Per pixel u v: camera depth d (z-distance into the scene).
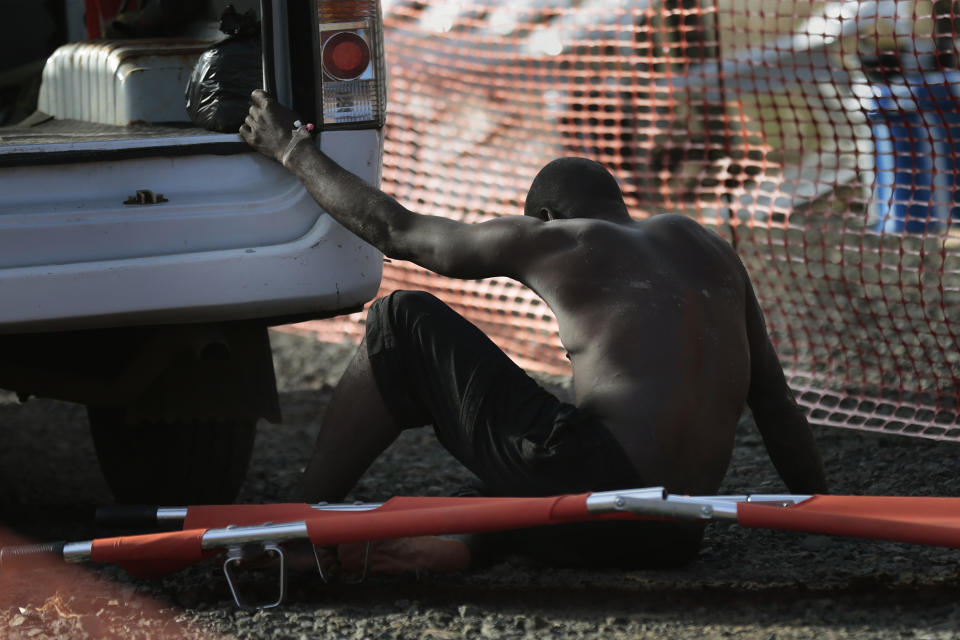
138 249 12.22
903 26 32.69
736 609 10.83
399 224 11.93
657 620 10.62
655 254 11.50
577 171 12.09
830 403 20.42
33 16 20.72
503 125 29.69
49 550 10.80
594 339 11.14
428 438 19.45
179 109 15.73
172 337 12.77
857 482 16.02
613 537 11.40
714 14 27.61
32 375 13.52
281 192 12.76
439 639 10.29
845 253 29.94
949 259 29.34
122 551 10.74
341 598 11.34
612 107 32.72
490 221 11.65
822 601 10.94
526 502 10.21
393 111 30.12
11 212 11.98
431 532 10.34
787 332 24.67
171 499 15.02
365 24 13.02
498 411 11.27
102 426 14.80
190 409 13.84
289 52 12.83
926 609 10.70
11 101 20.34
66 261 12.03
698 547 12.03
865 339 23.81
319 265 12.63
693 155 32.59
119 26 18.45
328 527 10.54
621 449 10.82
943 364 21.86
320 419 21.14
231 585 10.94
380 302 11.79
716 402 11.26
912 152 23.95
